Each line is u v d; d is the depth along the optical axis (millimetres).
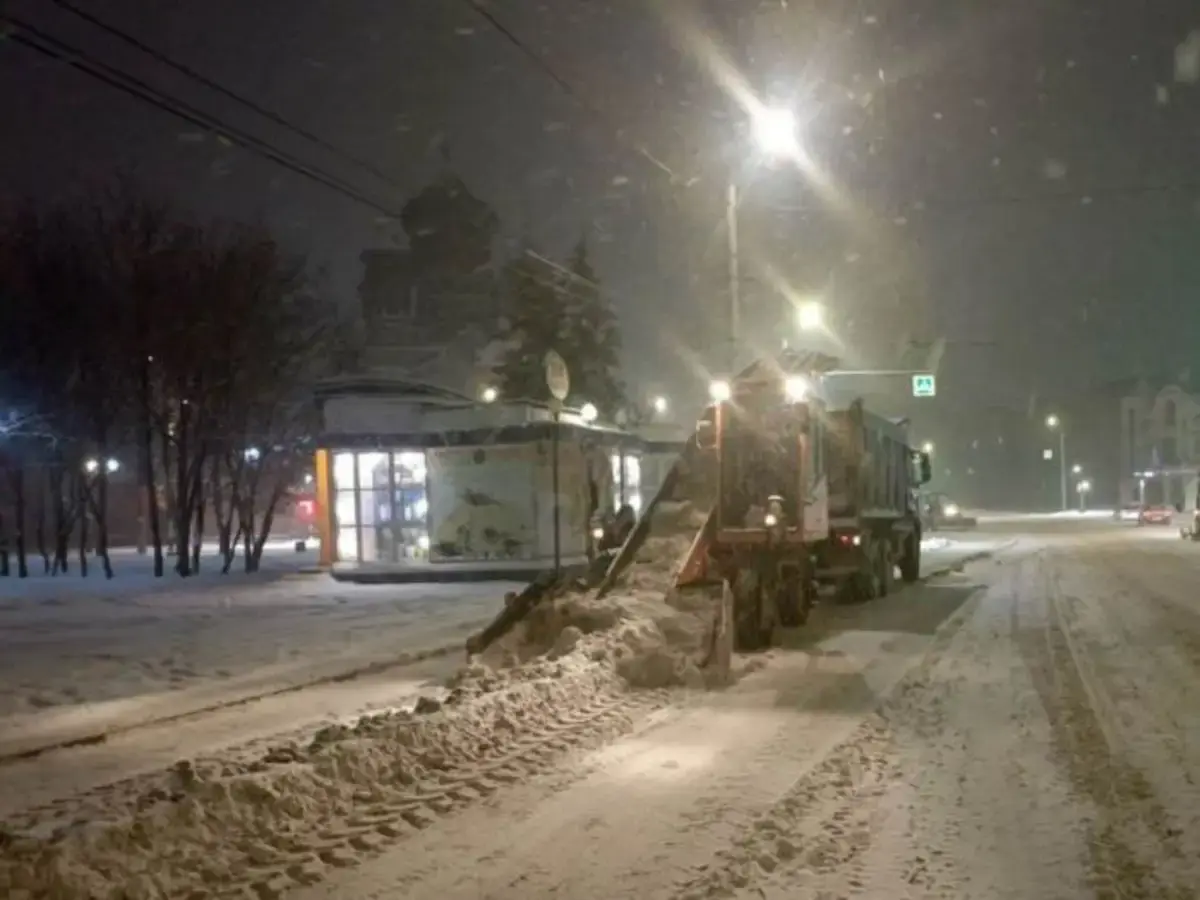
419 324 59531
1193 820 8211
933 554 45438
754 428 19688
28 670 16688
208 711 13547
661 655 14430
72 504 42844
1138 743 10773
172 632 21359
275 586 32406
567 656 14227
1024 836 7902
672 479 20188
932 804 8750
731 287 27406
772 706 13016
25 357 35719
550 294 51594
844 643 18609
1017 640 18641
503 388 50844
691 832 8062
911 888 6895
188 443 37219
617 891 6887
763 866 7305
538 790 9234
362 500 35406
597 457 38000
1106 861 7355
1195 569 35438
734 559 18484
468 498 34625
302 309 37719
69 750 11500
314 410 39344
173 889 6953
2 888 6598
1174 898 6691
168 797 8375
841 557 23906
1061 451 122125
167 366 34469
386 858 7539
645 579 17406
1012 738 11094
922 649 17750
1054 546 51938
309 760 9281
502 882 7059
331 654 18188
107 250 34375
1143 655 16688
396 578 33500
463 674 14430
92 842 7254
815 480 20641
